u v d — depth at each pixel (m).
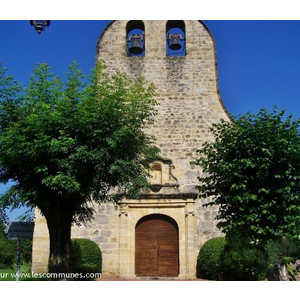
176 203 16.33
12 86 10.98
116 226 16.11
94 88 11.56
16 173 10.88
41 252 15.31
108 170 10.63
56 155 10.27
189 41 18.92
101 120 10.59
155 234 16.28
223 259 13.51
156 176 16.86
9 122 10.76
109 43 18.88
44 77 11.16
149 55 18.66
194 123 17.50
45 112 10.36
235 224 10.62
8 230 12.16
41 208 10.96
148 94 11.95
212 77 18.25
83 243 14.91
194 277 15.31
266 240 10.65
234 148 11.33
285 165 10.73
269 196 10.70
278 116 11.27
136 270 15.88
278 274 12.31
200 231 15.95
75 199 10.93
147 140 12.66
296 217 10.21
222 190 11.60
